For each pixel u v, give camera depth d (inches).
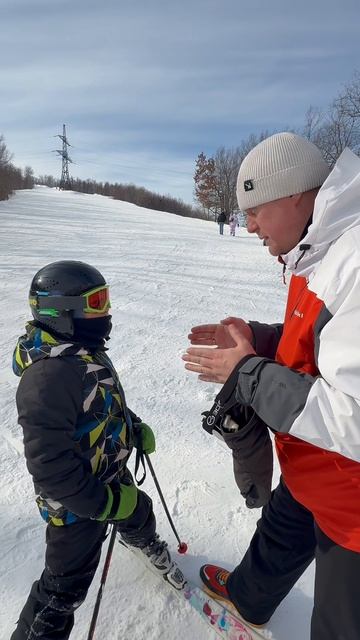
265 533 69.9
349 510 49.0
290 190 50.1
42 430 56.5
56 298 59.9
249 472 60.6
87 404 61.3
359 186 42.9
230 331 54.5
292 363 53.7
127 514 63.6
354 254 40.3
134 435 76.4
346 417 39.7
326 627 52.2
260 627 75.0
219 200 2101.4
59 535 64.2
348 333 39.0
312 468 52.4
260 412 48.1
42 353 59.1
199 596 78.2
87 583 67.5
